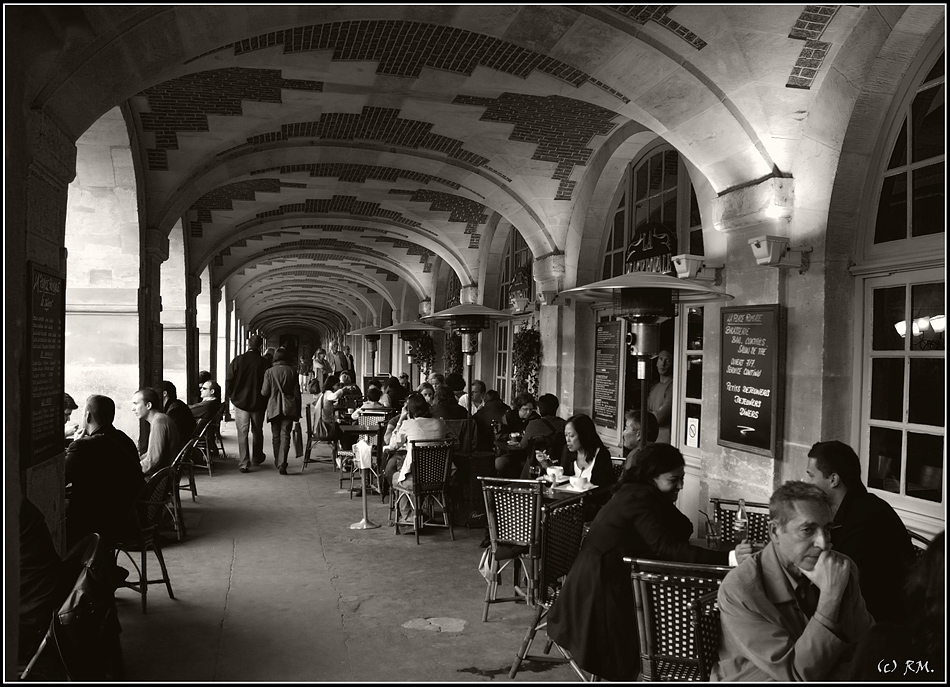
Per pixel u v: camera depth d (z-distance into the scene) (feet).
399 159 33.32
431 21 17.93
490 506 16.55
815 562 8.60
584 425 18.78
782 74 18.78
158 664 13.48
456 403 30.60
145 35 14.60
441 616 16.42
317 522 25.61
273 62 22.53
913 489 17.17
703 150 20.97
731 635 8.83
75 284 27.48
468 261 50.93
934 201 16.81
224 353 78.84
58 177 15.48
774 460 19.94
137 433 27.89
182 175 30.86
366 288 93.30
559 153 31.55
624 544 11.66
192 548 22.03
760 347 20.47
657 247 27.58
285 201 44.45
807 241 19.22
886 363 18.12
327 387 45.85
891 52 17.24
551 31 18.30
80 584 11.00
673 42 18.30
